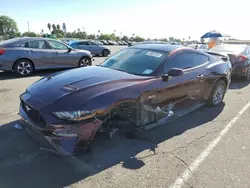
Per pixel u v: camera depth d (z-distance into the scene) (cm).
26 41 873
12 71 899
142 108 365
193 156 338
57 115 289
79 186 268
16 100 563
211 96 538
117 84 344
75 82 339
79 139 298
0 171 289
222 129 435
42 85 350
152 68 405
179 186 274
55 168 299
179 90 434
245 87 809
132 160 322
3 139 363
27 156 322
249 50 995
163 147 360
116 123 354
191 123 457
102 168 303
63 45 981
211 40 1825
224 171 305
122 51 492
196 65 488
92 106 301
